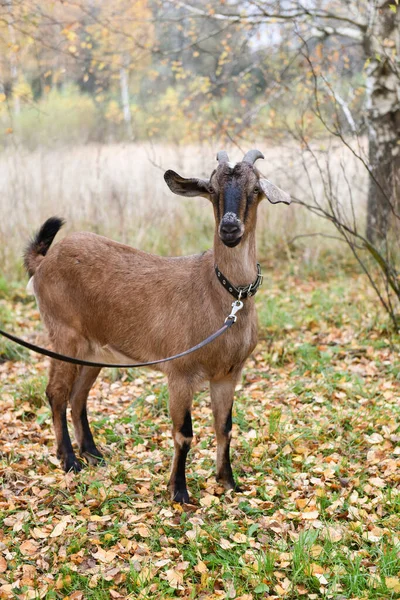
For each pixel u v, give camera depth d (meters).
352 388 5.56
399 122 7.99
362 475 4.34
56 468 4.65
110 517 4.00
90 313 4.56
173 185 3.93
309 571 3.45
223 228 3.57
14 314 7.67
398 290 6.51
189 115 10.69
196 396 5.69
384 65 7.84
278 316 7.10
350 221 9.25
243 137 9.63
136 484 4.40
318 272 8.72
